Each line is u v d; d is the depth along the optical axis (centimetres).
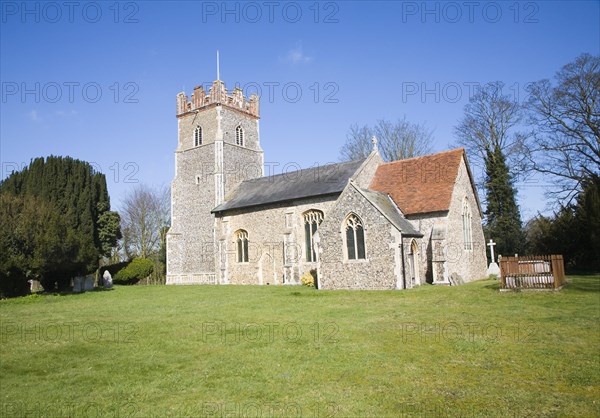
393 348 952
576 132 3238
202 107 4175
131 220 6134
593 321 1157
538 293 1705
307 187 3203
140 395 721
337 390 712
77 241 2630
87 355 977
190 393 721
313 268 3009
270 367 842
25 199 2681
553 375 757
